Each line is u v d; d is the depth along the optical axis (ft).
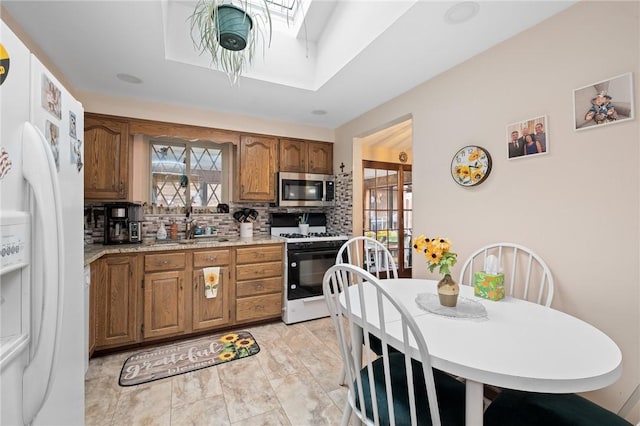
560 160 5.03
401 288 5.47
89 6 4.97
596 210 4.59
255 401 5.71
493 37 5.81
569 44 4.91
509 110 5.79
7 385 2.21
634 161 4.21
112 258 7.57
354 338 4.18
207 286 8.63
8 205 2.20
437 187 7.36
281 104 9.41
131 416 5.29
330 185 11.66
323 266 10.29
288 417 5.29
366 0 6.12
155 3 4.99
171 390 6.05
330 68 7.55
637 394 3.44
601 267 4.53
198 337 8.64
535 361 2.85
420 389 3.76
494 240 6.07
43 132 2.76
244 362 7.17
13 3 4.84
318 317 10.18
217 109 9.86
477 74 6.42
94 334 7.12
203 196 10.79
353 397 3.78
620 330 4.34
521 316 4.04
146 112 8.98
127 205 8.72
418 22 5.36
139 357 7.39
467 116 6.62
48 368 2.52
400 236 14.29
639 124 4.15
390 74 7.36
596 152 4.59
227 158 11.13
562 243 4.99
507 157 5.82
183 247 8.35
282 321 9.90
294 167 11.35
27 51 2.50
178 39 6.67
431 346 3.15
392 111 8.91
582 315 4.75
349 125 11.14
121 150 8.61
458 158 6.75
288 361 7.23
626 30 4.27
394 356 4.64
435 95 7.43
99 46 6.14
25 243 2.36
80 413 3.78
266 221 11.53
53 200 2.59
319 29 7.89
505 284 5.88
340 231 11.66
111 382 6.31
